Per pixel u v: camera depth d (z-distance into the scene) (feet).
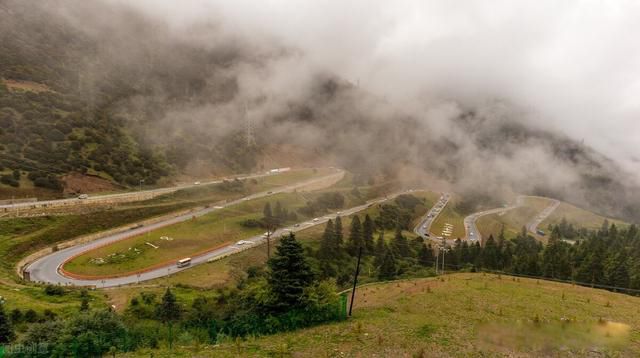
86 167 528.63
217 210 531.50
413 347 83.97
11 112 536.83
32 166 470.39
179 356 84.74
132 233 421.18
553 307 114.62
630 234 528.22
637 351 82.12
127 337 105.09
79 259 341.82
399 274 320.09
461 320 102.22
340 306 116.67
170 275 333.83
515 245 562.25
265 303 126.72
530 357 78.84
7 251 323.57
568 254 402.31
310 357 80.59
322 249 405.39
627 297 131.85
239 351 85.35
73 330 103.96
